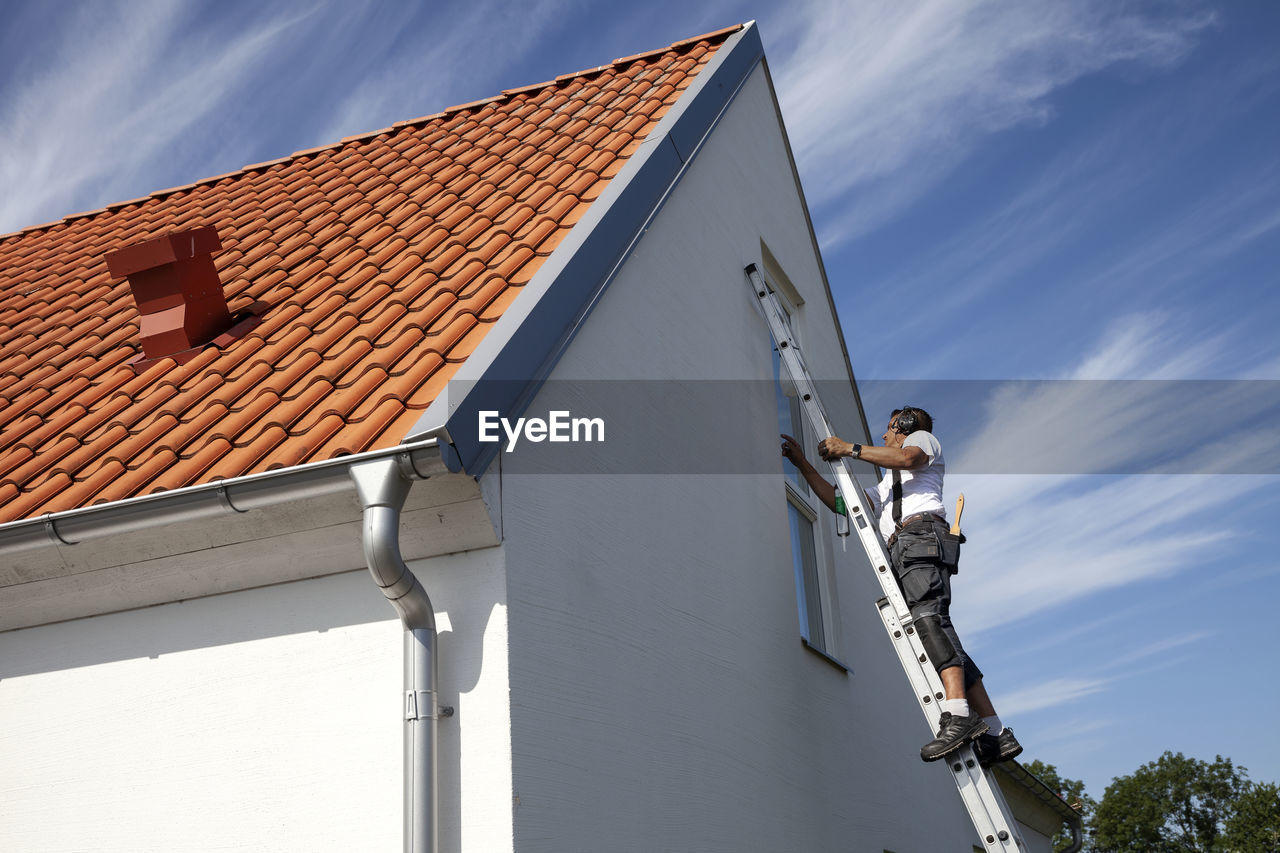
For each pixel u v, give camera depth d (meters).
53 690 4.29
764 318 7.76
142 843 3.92
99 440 4.70
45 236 9.62
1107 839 65.38
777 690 6.25
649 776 4.50
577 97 8.37
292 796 3.80
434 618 3.84
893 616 5.61
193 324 5.52
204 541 4.04
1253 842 54.12
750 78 8.61
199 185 9.53
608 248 5.32
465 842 3.54
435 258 5.57
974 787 4.93
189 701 4.08
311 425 4.17
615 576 4.70
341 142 9.40
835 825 6.60
